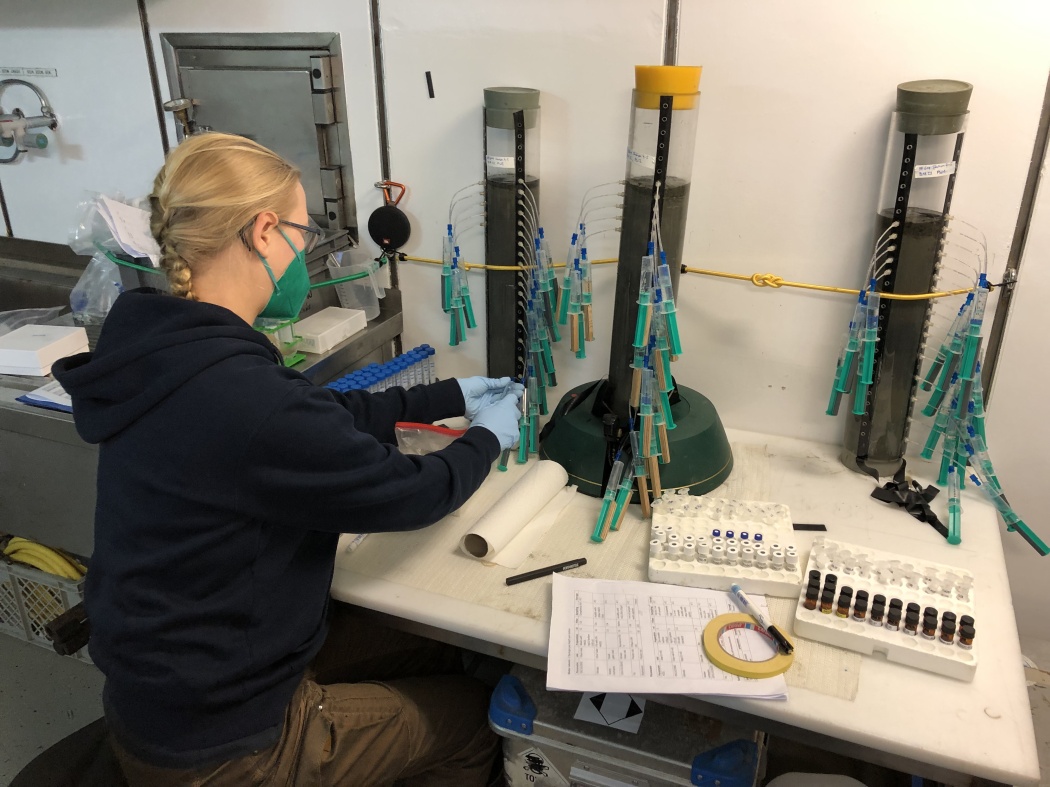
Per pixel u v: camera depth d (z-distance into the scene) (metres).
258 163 1.08
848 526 1.37
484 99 1.53
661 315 1.33
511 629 1.15
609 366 1.64
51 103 1.90
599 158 1.55
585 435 1.47
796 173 1.44
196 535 1.01
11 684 1.91
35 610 1.95
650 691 1.04
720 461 1.48
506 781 1.51
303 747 1.17
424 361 1.78
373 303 1.84
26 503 1.67
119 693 1.08
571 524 1.38
